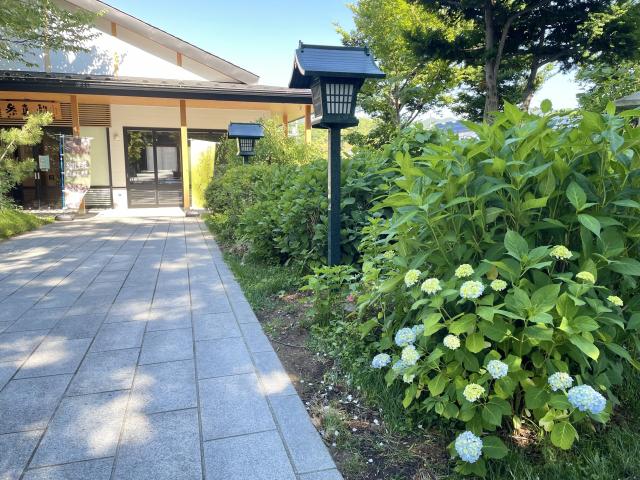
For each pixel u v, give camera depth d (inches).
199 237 305.3
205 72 548.1
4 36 413.4
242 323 132.2
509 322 66.3
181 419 81.9
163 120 516.7
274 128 410.0
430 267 79.8
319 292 126.6
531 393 64.4
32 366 104.5
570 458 66.5
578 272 69.8
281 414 82.7
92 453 72.6
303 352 110.0
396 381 85.6
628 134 69.9
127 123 504.4
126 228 349.4
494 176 73.7
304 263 167.2
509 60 663.1
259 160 389.7
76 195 421.7
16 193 482.0
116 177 508.1
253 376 98.0
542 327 61.9
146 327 129.9
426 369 71.1
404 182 83.0
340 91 133.0
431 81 783.1
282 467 68.6
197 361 106.3
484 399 66.4
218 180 346.6
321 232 160.4
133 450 73.2
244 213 224.1
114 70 519.2
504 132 80.0
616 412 78.0
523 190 72.8
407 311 83.8
